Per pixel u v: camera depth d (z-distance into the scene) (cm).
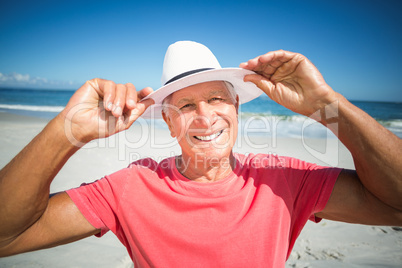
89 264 274
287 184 151
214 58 185
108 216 146
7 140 795
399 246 303
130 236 144
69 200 143
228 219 137
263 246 131
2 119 1335
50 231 135
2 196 117
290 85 143
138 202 145
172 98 166
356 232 338
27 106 2541
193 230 135
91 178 489
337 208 145
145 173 157
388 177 120
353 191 141
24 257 284
